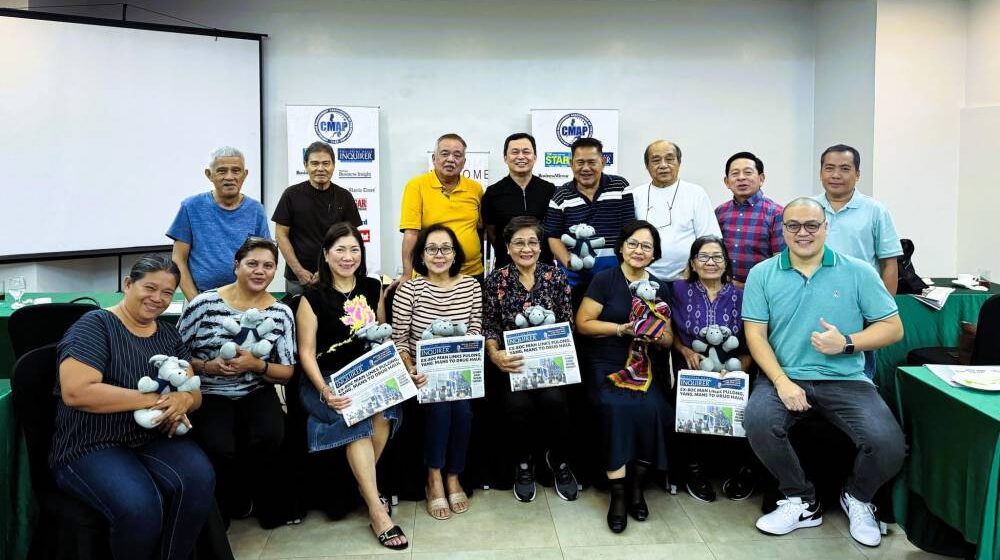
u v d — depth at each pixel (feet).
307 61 17.83
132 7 17.20
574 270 10.34
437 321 8.83
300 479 8.68
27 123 14.84
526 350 8.93
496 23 18.13
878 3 15.92
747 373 9.18
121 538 5.98
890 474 7.80
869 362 8.98
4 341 10.46
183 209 10.56
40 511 6.23
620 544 8.08
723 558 7.75
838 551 7.89
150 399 6.37
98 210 15.70
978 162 15.71
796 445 8.52
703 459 9.46
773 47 18.60
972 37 15.89
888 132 16.17
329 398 8.04
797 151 18.86
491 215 11.65
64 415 6.28
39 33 14.80
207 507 6.50
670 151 11.00
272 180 17.94
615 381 8.94
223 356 7.57
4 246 14.79
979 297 10.82
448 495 9.09
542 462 9.89
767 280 8.67
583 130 17.87
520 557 7.80
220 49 16.74
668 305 9.36
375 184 17.74
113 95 15.64
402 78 18.08
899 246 10.09
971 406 6.49
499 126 18.34
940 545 7.67
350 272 8.58
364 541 8.18
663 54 18.45
